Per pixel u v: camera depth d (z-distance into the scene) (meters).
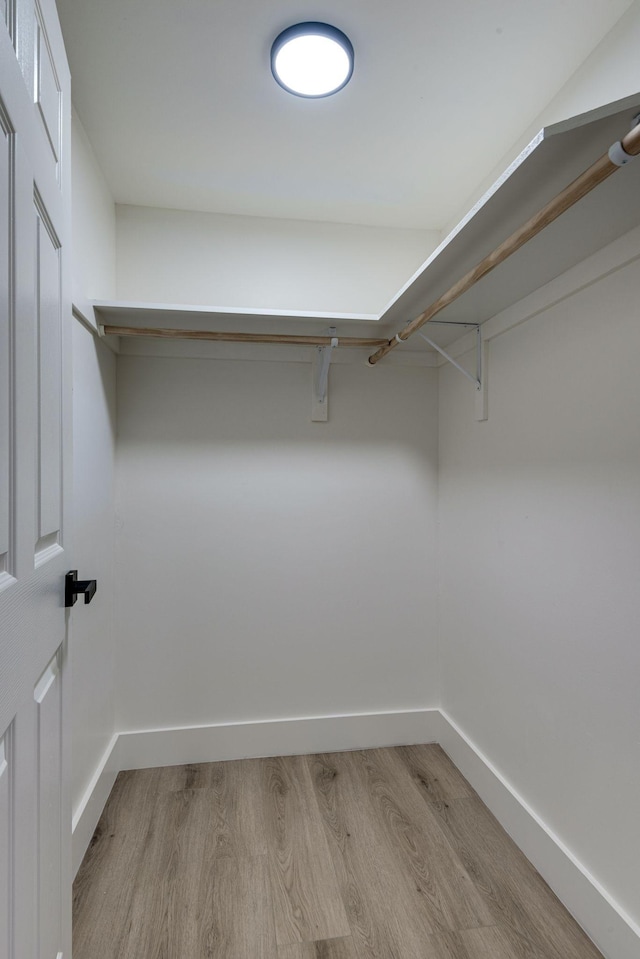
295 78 1.37
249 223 2.13
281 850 1.54
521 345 1.60
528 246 1.21
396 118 1.55
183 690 2.06
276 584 2.13
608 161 0.80
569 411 1.37
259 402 2.12
